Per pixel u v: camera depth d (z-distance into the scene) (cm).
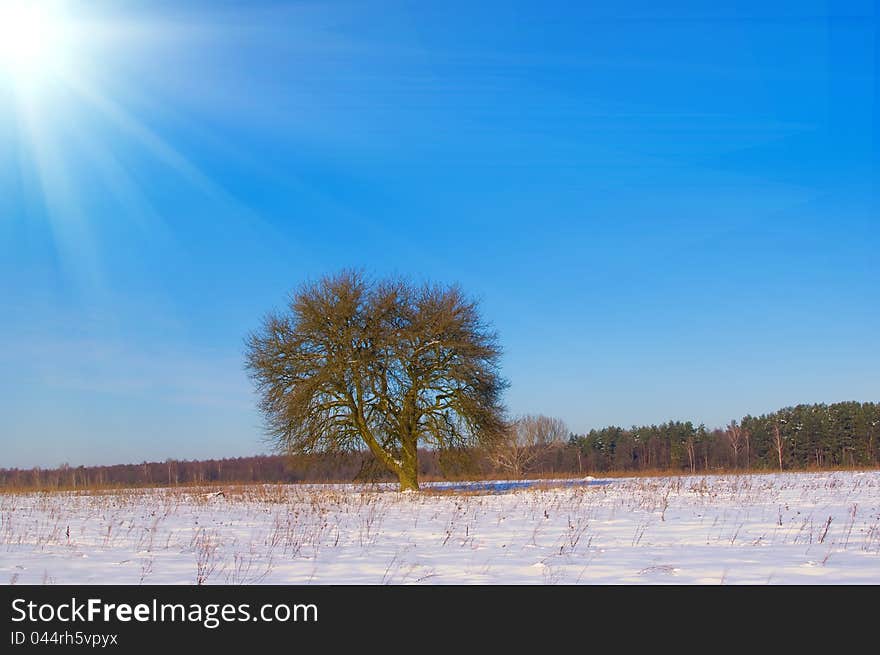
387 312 3578
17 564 1100
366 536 1480
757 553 1117
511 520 1770
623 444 11450
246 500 2691
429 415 3509
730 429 10094
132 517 1975
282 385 3500
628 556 1114
